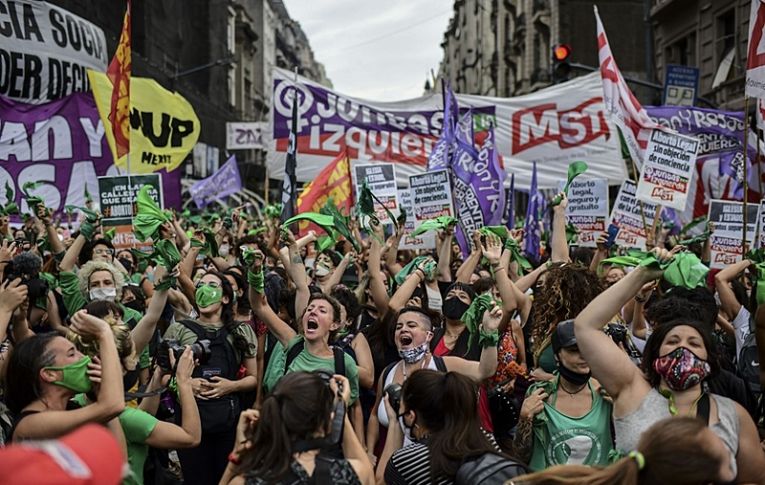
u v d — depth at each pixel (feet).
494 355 15.76
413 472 12.18
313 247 35.58
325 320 18.03
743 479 12.35
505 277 18.99
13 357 11.94
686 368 12.01
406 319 17.12
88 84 47.62
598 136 50.75
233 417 19.13
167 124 42.78
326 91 50.42
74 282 21.38
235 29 207.41
